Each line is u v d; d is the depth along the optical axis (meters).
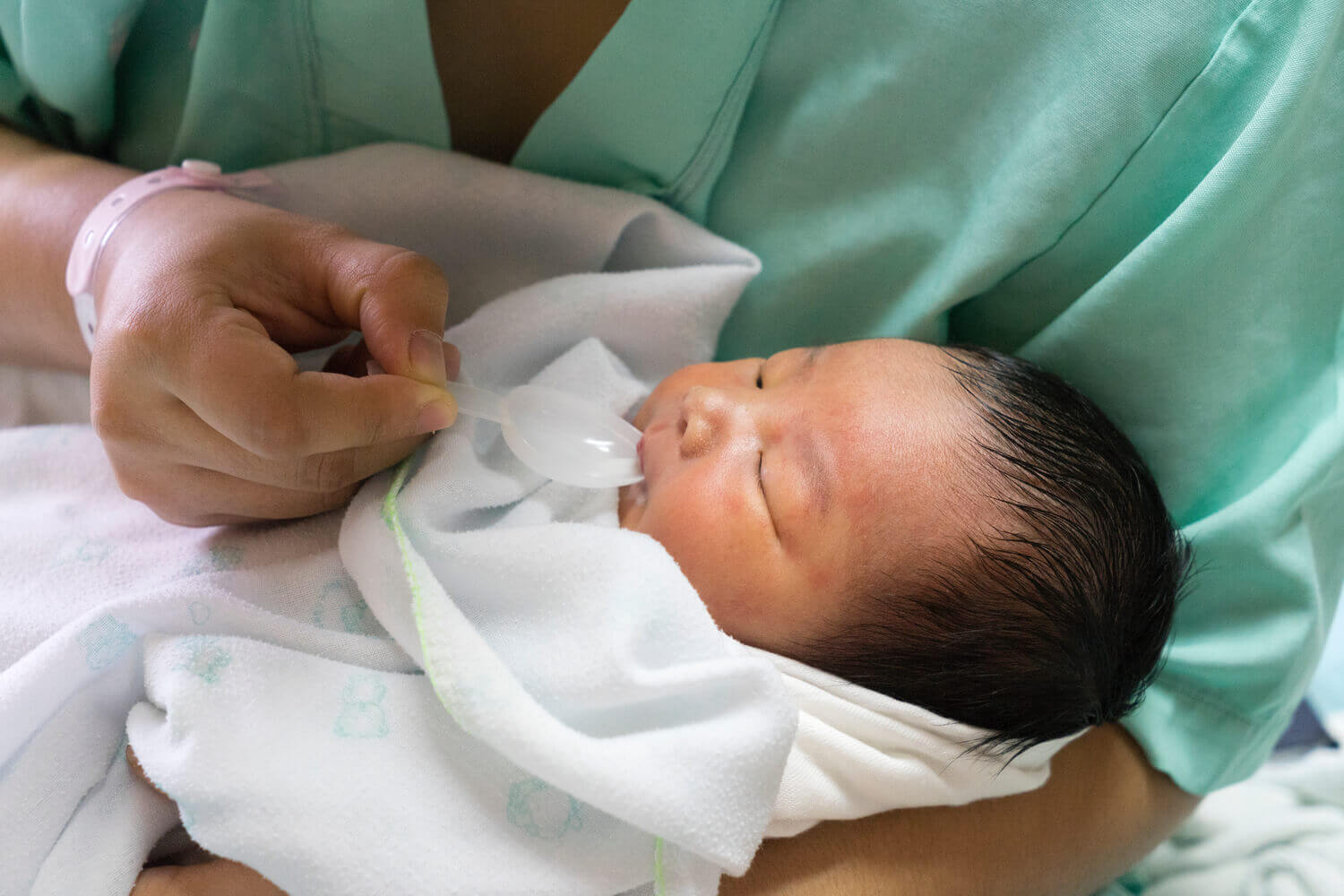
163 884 0.63
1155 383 0.83
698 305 0.90
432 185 0.84
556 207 0.87
